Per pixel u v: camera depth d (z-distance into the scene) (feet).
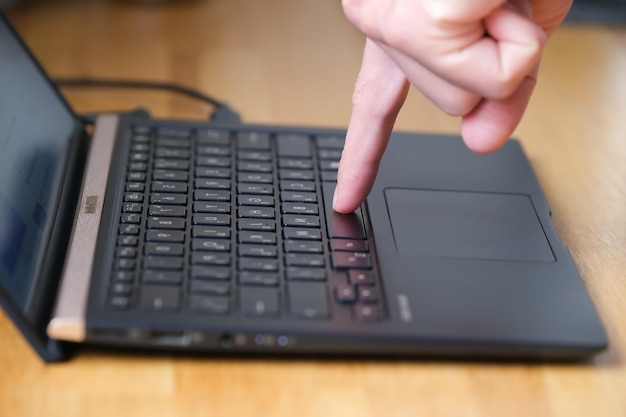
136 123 2.12
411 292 1.63
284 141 2.12
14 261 1.56
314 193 1.92
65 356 1.56
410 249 1.76
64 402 1.50
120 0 3.05
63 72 2.60
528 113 2.56
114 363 1.58
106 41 2.80
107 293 1.56
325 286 1.63
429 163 2.07
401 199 1.92
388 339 1.53
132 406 1.50
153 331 1.51
